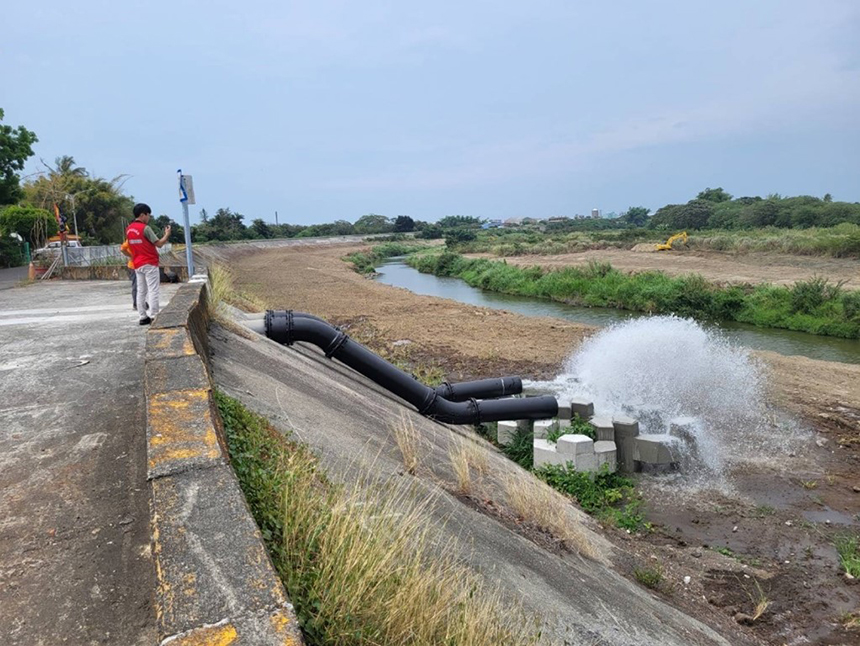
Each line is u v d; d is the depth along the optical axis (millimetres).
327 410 7055
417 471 6258
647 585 5715
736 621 5469
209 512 2611
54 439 4426
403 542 3666
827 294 24000
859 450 9305
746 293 27000
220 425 3787
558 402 9438
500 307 30453
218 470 2963
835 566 6383
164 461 3016
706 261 40375
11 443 4363
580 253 55062
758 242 44062
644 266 39125
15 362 6508
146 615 2691
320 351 10930
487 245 73125
